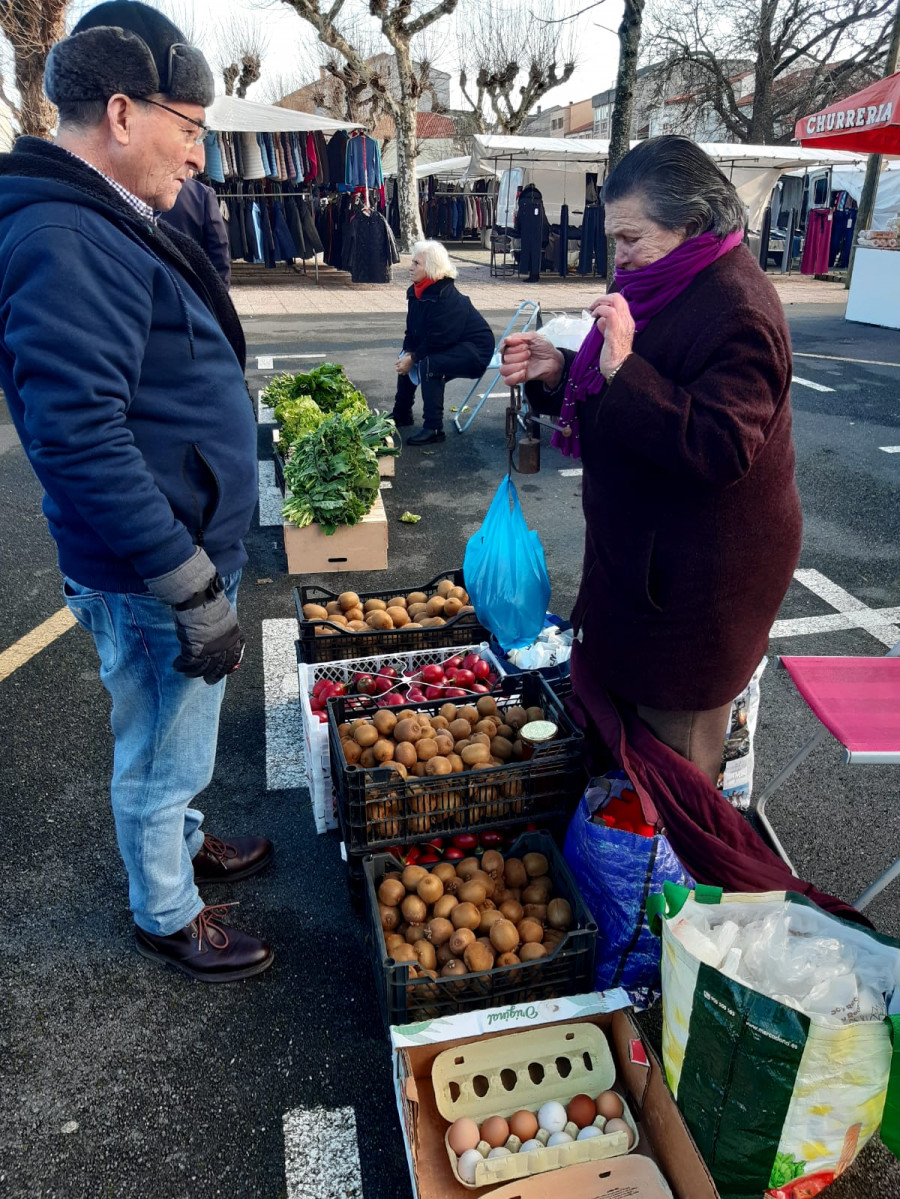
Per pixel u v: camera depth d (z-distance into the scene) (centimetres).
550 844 242
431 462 702
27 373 159
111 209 165
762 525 203
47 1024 232
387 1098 214
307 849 297
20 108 1750
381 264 1753
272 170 1647
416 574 500
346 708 288
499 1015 197
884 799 325
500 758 261
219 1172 198
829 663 280
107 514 168
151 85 167
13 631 443
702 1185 165
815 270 2056
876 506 610
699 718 230
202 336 186
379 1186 195
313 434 506
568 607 467
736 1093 167
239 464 201
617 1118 190
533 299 1588
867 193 1501
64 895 275
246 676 399
